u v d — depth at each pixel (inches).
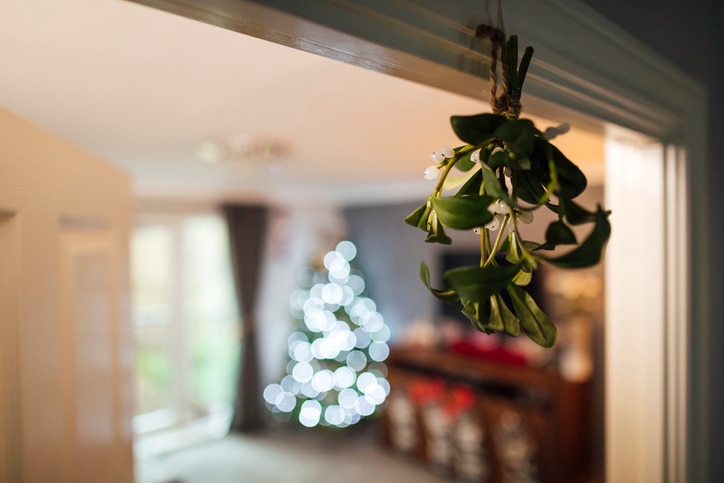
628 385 40.4
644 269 39.0
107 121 79.6
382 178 160.6
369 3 18.2
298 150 107.1
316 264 223.3
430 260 198.1
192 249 203.9
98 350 42.6
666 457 38.2
